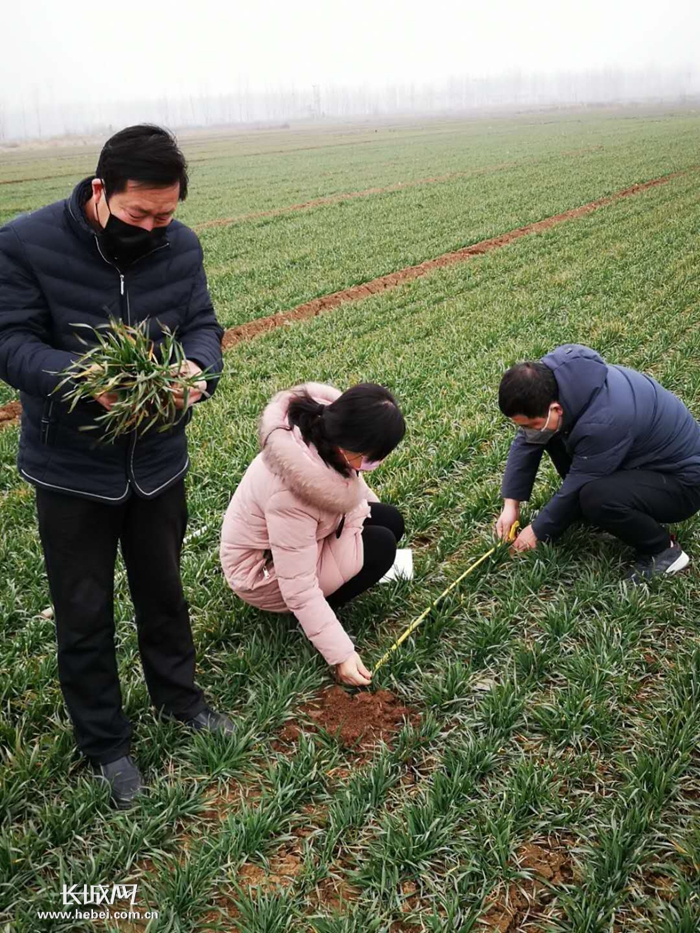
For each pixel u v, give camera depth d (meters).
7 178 47.88
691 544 5.04
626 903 2.93
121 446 3.01
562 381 4.35
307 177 40.16
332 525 3.72
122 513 3.17
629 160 35.66
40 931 2.84
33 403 2.89
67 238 2.80
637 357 8.70
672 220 18.56
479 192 27.84
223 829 3.18
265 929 2.80
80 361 2.70
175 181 2.65
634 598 4.48
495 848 3.07
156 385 2.79
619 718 3.78
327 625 3.64
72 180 44.56
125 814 3.25
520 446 4.87
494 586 4.82
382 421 3.16
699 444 4.61
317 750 3.61
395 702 3.92
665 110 130.00
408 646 4.23
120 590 4.82
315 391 3.67
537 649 4.17
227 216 26.94
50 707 3.88
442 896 2.92
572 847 3.16
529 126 88.00
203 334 3.23
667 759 3.47
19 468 3.05
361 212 25.08
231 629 4.41
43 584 5.05
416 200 27.08
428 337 10.60
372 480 6.25
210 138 121.06
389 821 3.17
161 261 3.02
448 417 7.34
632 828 3.14
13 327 2.77
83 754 3.45
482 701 3.88
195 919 2.92
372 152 58.44
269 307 13.48
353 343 10.43
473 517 5.65
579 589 4.62
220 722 3.70
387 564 4.24
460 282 14.04
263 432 3.42
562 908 2.92
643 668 4.09
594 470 4.48
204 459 6.69
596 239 16.97
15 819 3.32
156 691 3.64
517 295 12.59
